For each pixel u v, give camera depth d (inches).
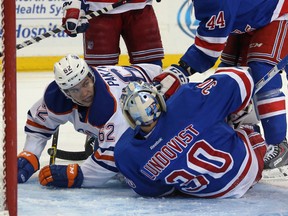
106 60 330.0
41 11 624.1
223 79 248.2
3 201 224.4
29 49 631.8
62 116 282.8
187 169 247.0
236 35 314.7
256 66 286.8
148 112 237.3
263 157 267.7
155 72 295.0
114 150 253.9
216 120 246.7
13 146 222.2
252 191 271.0
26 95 514.3
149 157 247.0
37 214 243.3
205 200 258.2
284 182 285.1
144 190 258.7
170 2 640.4
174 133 244.1
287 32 286.0
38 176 296.0
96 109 269.9
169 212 243.3
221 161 249.0
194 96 245.9
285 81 564.7
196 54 270.5
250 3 275.1
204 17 266.8
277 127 287.6
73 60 266.7
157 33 333.1
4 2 217.3
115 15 326.3
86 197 264.1
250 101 254.7
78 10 305.4
